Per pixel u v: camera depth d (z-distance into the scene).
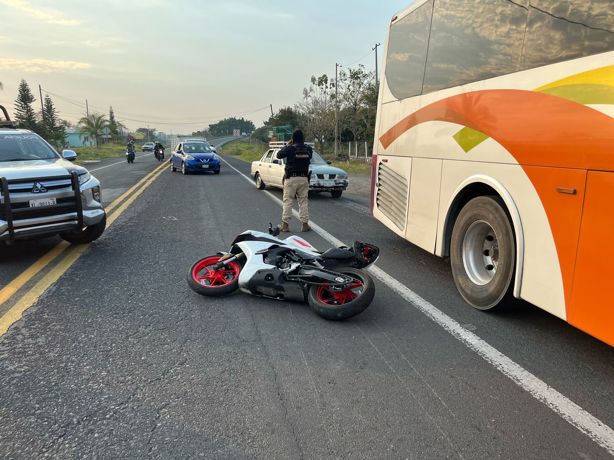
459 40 4.91
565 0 3.44
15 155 6.96
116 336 4.01
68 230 6.54
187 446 2.59
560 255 3.48
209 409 2.94
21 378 3.31
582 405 3.00
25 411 2.91
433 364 3.54
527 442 2.63
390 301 4.90
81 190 6.67
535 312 4.59
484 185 4.62
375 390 3.17
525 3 3.88
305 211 8.70
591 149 3.17
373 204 7.66
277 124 64.06
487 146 4.42
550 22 3.59
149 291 5.18
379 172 7.32
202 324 4.28
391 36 6.93
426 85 5.68
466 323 4.31
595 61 3.16
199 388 3.19
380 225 9.39
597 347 3.83
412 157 6.07
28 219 6.05
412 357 3.65
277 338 3.99
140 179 19.80
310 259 4.70
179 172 24.36
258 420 2.83
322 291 4.61
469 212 4.73
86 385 3.22
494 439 2.65
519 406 2.98
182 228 8.84
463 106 4.84
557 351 3.75
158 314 4.52
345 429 2.74
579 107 3.29
